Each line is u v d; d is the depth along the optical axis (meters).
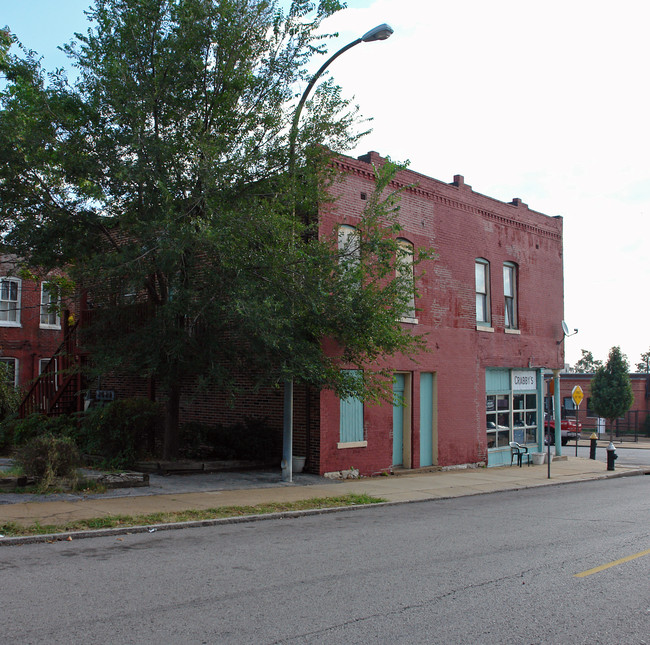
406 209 19.12
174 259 12.09
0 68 13.15
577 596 6.51
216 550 8.31
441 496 14.41
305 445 16.28
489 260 22.23
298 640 5.06
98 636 5.03
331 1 13.54
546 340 24.80
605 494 15.78
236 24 13.10
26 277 17.02
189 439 16.50
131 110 12.39
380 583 6.82
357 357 15.15
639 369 73.88
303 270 12.77
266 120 13.52
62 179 13.06
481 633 5.36
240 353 14.05
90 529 9.12
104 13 12.94
